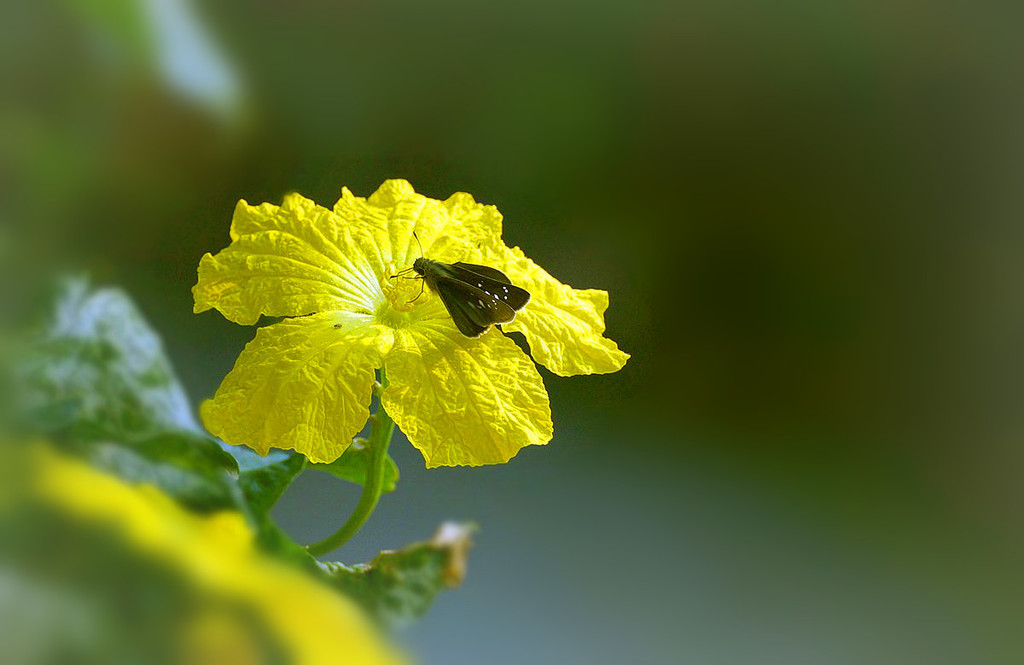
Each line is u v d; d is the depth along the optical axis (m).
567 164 1.02
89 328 0.50
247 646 0.36
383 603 0.53
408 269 0.59
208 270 0.58
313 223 0.59
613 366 0.58
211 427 0.56
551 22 0.95
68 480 0.37
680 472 0.86
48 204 0.51
